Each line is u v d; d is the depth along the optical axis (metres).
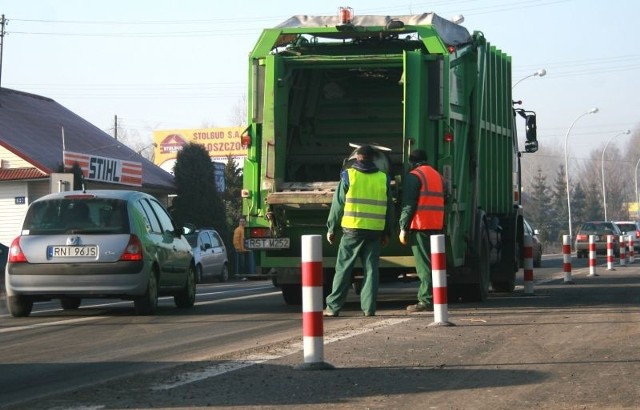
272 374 8.03
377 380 7.74
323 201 13.84
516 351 9.35
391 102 16.17
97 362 9.18
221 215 43.31
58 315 14.46
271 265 14.66
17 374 8.53
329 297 13.00
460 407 6.69
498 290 18.89
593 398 7.01
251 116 14.32
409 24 14.55
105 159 39.50
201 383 7.64
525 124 20.98
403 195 13.43
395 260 14.32
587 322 12.02
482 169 16.81
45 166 37.16
